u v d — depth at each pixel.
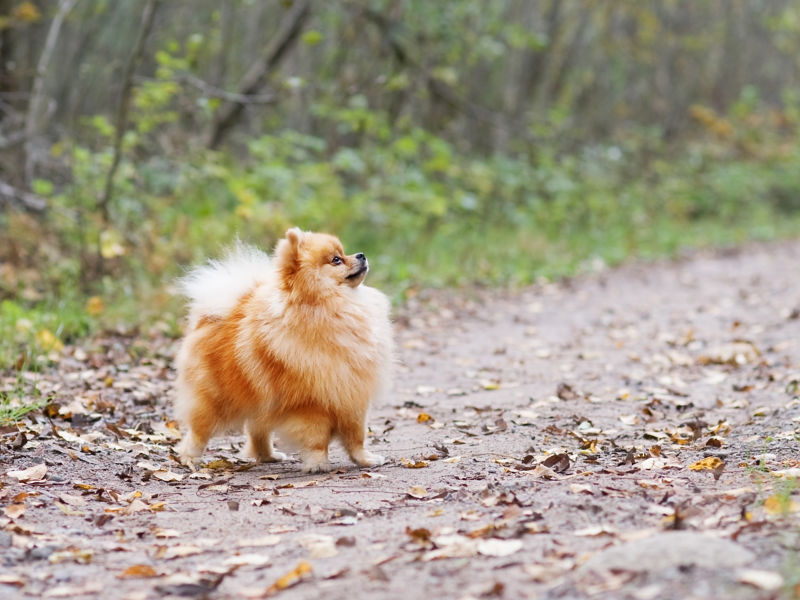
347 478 6.89
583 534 5.09
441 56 25.19
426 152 26.67
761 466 6.23
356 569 4.85
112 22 26.42
